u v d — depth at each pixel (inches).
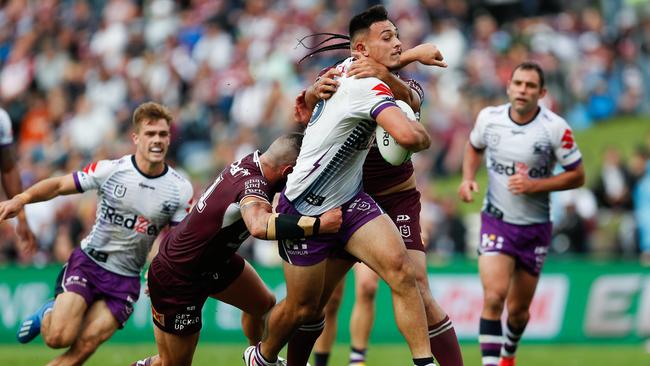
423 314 774.5
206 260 844.0
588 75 2281.0
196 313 868.6
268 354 852.0
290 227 764.6
